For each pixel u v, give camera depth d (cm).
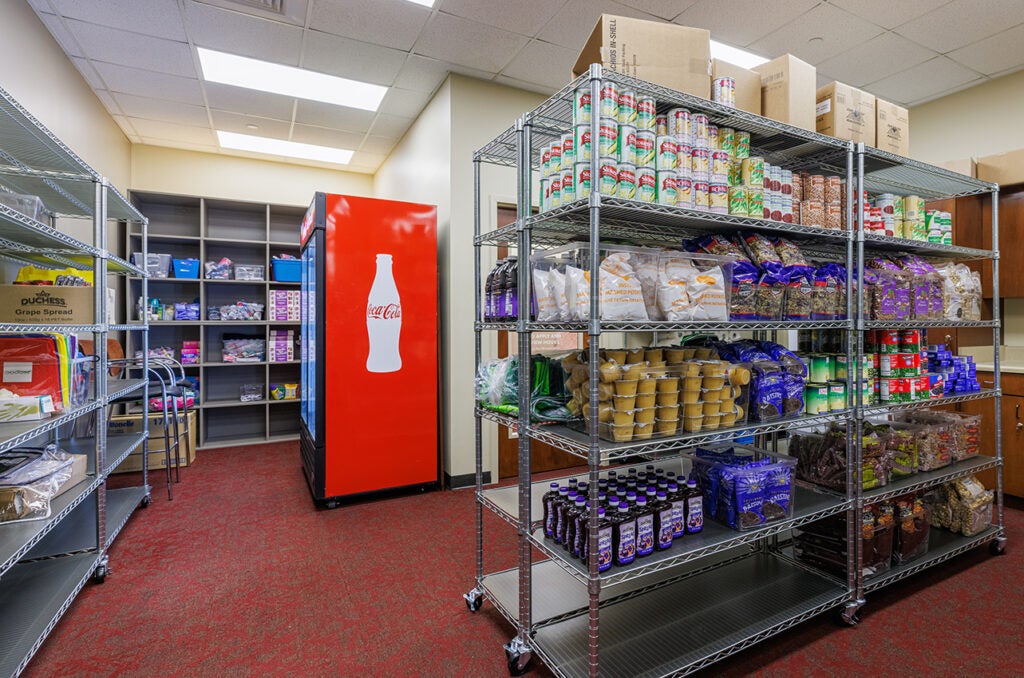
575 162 149
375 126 456
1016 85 361
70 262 312
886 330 227
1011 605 205
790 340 447
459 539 271
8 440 150
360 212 328
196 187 522
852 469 199
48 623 171
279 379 536
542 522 180
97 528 227
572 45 324
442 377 373
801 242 222
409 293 342
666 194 155
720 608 188
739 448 217
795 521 180
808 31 308
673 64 166
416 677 164
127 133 470
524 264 168
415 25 302
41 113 296
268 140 491
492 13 291
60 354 195
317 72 359
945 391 251
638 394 152
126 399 358
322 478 315
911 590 218
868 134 215
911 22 300
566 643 166
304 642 181
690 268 164
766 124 177
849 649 177
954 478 236
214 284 514
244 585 221
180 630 188
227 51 330
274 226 547
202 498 336
